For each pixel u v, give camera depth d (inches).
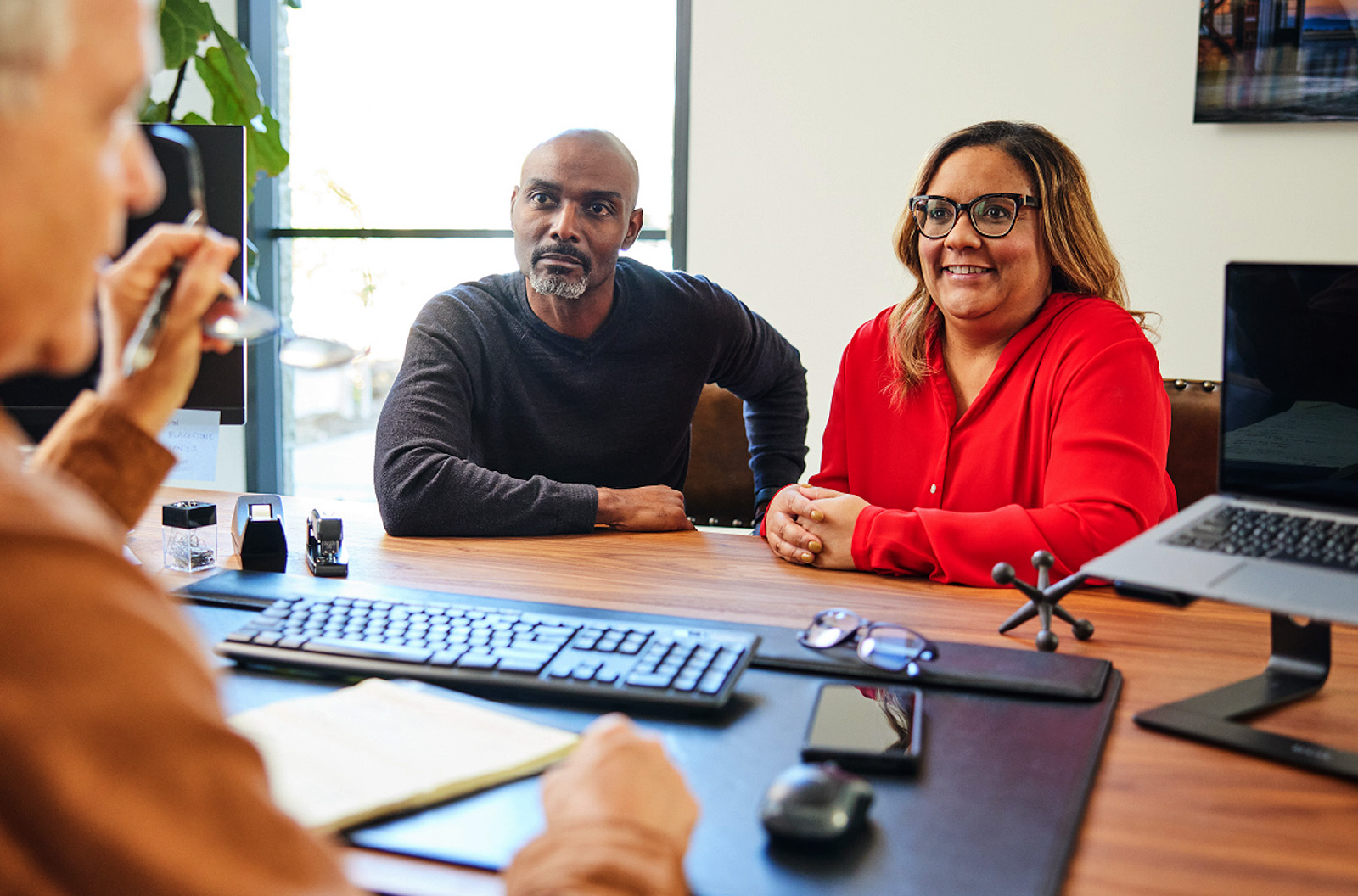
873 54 124.7
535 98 142.0
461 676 32.8
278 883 14.1
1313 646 35.8
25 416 50.2
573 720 31.0
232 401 52.3
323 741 28.0
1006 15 120.2
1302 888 22.7
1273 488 36.1
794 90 127.6
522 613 38.4
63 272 16.0
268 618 37.2
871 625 37.4
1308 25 109.1
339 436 155.5
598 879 17.9
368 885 22.5
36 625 13.1
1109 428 53.6
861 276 128.3
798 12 126.3
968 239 59.5
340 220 151.0
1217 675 37.0
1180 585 31.2
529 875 18.6
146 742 13.4
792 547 53.2
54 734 12.9
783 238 130.0
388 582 47.7
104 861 13.0
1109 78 117.7
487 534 58.4
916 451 64.9
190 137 51.2
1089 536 49.1
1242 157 114.4
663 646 35.0
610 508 60.2
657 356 73.8
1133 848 24.5
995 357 63.1
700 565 52.4
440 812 25.3
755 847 23.9
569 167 67.6
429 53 145.5
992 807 25.9
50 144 15.1
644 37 136.3
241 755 14.6
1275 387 35.6
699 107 130.7
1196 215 116.6
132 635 13.8
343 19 147.7
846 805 23.9
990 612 44.8
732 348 77.6
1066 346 57.9
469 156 145.9
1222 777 28.6
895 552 50.5
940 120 123.7
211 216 51.6
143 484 29.3
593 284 69.6
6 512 13.6
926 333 64.7
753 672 35.9
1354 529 33.8
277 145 108.1
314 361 39.9
